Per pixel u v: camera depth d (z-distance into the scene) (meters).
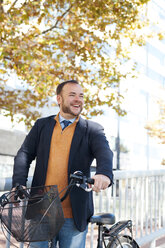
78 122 2.57
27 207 1.97
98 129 2.54
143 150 25.53
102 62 8.48
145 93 24.16
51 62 8.60
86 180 2.10
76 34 8.06
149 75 24.95
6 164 14.91
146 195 4.96
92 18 8.08
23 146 2.64
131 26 8.38
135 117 24.36
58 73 8.56
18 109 8.92
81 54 8.26
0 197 2.18
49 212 1.97
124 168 23.72
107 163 2.28
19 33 7.29
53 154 2.54
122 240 2.89
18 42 7.18
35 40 8.00
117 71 8.60
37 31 8.08
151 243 5.27
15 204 2.15
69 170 2.47
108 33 8.84
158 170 5.29
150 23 9.03
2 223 2.04
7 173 14.89
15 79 12.12
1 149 14.55
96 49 8.25
